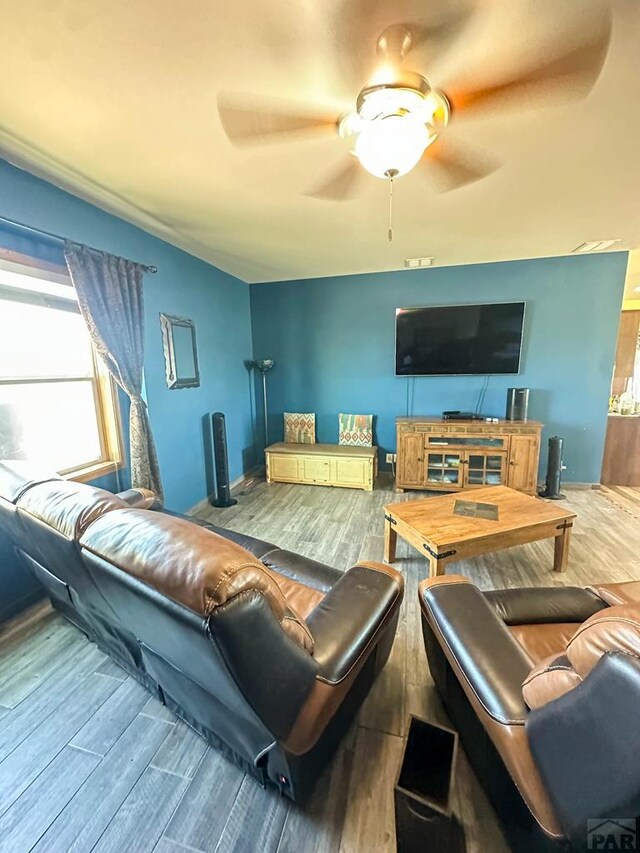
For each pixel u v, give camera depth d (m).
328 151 1.82
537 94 1.43
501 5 1.08
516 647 1.17
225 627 0.77
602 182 2.18
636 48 1.22
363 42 1.20
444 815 0.88
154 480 2.87
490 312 4.03
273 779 1.19
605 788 0.66
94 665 1.77
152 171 2.02
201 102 1.49
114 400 2.75
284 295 4.69
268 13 1.11
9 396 2.20
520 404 3.91
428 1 1.06
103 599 1.20
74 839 1.13
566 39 1.18
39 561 1.59
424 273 4.23
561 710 0.77
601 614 0.76
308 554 2.83
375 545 2.96
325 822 1.15
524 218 2.74
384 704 1.55
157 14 1.11
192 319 3.56
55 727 1.47
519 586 2.39
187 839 1.12
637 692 0.59
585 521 3.32
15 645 1.90
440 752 1.03
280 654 0.92
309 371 4.79
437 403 4.46
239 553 0.90
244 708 0.94
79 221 2.33
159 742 1.41
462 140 1.74
